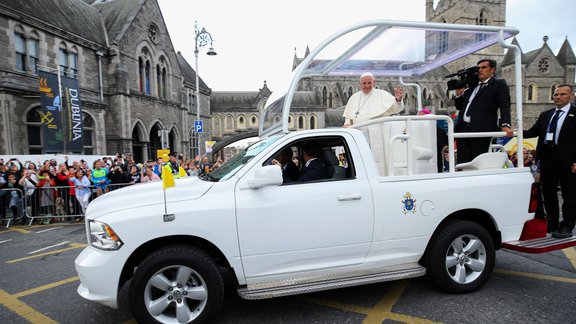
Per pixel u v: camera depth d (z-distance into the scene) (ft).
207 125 135.44
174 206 9.55
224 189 10.08
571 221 13.98
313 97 163.84
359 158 11.30
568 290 12.19
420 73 19.54
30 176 30.01
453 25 12.40
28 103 53.72
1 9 50.93
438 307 11.00
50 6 65.21
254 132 167.12
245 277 10.07
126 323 10.69
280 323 10.32
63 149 53.11
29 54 56.54
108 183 32.71
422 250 11.59
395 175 11.89
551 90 161.89
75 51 66.18
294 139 11.04
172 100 97.30
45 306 12.12
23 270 16.42
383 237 11.07
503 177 12.53
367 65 17.84
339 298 12.04
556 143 15.28
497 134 12.83
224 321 10.51
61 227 27.89
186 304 9.65
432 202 11.52
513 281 13.16
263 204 10.02
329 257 10.69
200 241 10.36
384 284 13.19
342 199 10.62
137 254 9.85
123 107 75.05
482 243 12.05
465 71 14.99
